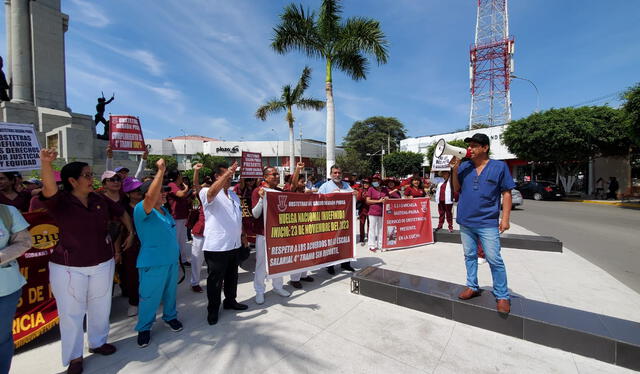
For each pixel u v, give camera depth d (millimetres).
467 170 3318
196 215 5668
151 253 2875
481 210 3180
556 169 23781
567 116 19812
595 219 11570
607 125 18859
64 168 2539
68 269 2510
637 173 21750
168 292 3100
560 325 2766
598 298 3875
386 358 2637
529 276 4746
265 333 3066
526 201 20578
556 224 10352
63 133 11531
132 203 3734
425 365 2539
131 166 14133
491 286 4309
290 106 20188
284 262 4035
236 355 2697
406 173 41500
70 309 2498
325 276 4926
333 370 2479
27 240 2201
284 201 4047
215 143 53219
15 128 3072
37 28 12906
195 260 4316
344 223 4953
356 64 10672
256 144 54156
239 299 3990
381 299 3861
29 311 2973
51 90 13344
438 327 3178
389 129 66375
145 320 2865
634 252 6512
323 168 59719
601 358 2602
